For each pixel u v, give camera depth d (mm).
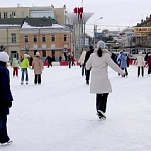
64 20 109562
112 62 8914
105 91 8914
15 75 29156
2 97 6699
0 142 6734
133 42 103438
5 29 78000
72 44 77938
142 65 25734
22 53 77750
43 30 77312
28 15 106000
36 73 20344
